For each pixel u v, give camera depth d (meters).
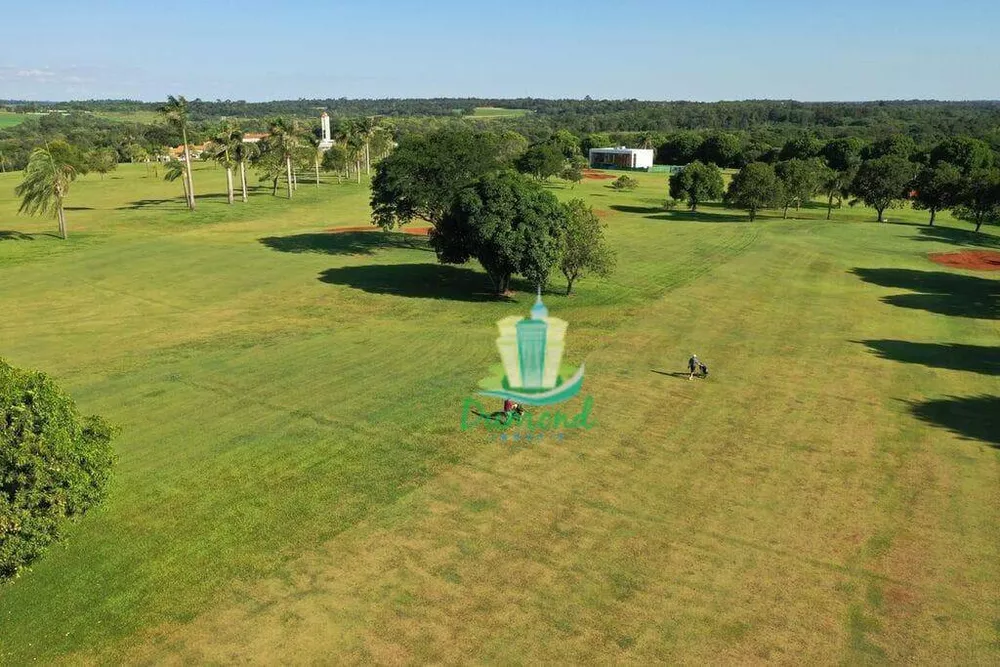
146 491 22.69
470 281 53.88
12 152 164.12
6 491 16.75
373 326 41.91
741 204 91.62
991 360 36.62
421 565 18.95
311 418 28.31
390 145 166.12
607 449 25.78
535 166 127.31
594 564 19.08
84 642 16.20
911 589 18.23
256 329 41.41
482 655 15.79
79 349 37.62
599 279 54.94
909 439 26.89
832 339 40.09
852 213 102.56
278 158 110.94
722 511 21.77
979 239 78.75
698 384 32.47
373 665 15.48
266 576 18.48
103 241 70.38
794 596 17.92
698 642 16.28
